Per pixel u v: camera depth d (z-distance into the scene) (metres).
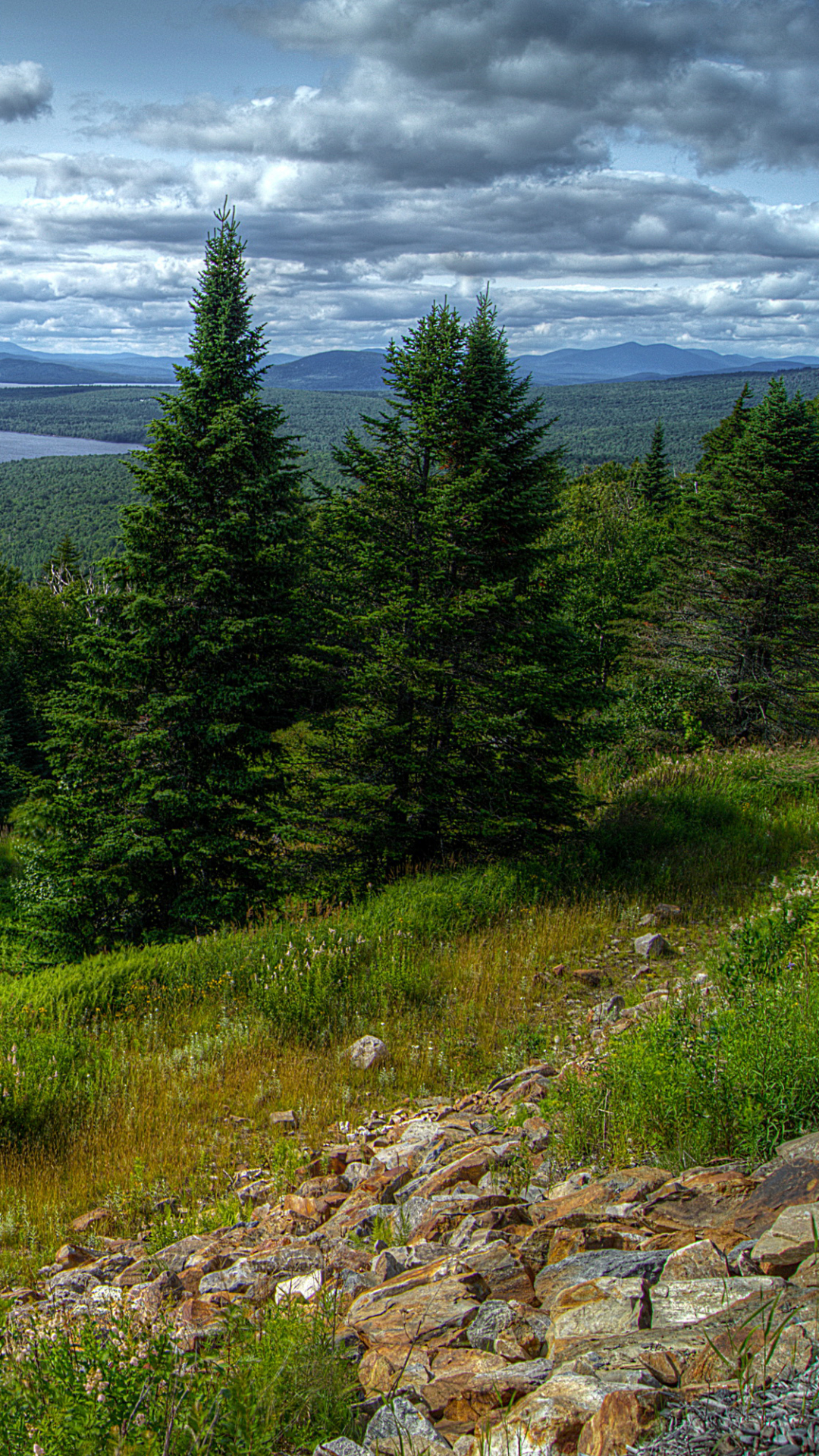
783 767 21.14
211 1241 5.59
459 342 15.16
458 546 14.84
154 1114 8.10
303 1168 6.71
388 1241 4.79
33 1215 6.67
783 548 25.92
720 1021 5.96
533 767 15.74
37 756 42.22
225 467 16.25
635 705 26.11
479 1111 7.27
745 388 49.50
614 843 16.16
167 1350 2.87
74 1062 9.23
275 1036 9.66
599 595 29.66
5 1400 2.91
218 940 12.87
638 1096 5.29
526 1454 2.13
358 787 14.71
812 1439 1.85
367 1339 3.17
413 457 15.48
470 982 10.60
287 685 16.91
